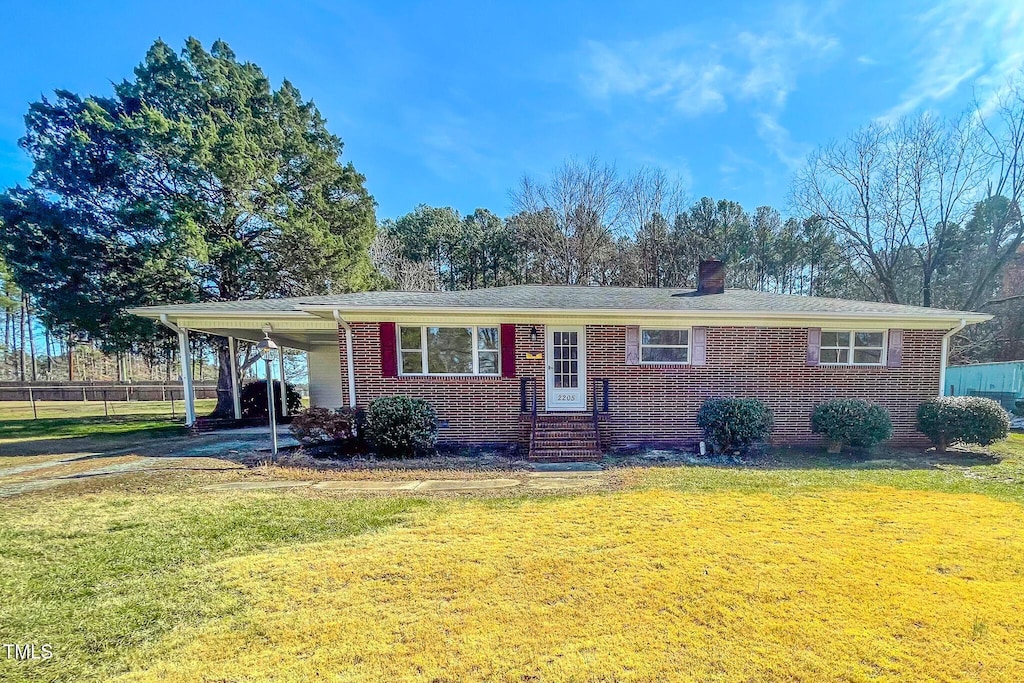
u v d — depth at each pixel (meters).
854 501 5.38
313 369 14.77
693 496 5.61
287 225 15.17
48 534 4.43
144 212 12.80
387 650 2.63
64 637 2.80
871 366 9.27
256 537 4.36
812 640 2.69
